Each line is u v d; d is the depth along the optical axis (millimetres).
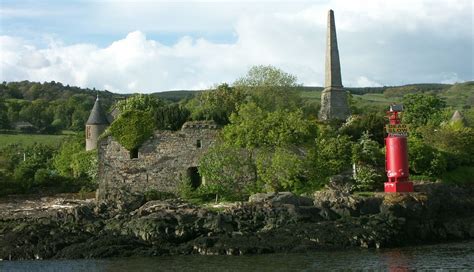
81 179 78625
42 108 169875
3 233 56062
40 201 69750
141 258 50312
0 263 49844
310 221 56281
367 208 58250
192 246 52250
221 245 51750
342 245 53062
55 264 48531
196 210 57344
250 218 56312
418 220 59094
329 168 66125
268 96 94375
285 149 66562
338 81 96250
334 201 58219
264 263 46719
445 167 71125
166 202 62062
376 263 46406
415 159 69438
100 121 98938
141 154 70938
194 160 70375
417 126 88562
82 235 55344
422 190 63438
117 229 56125
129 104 96188
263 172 65062
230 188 66188
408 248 53938
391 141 62719
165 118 72875
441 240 59406
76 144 105438
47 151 117312
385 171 67625
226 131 68438
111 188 70000
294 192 63688
